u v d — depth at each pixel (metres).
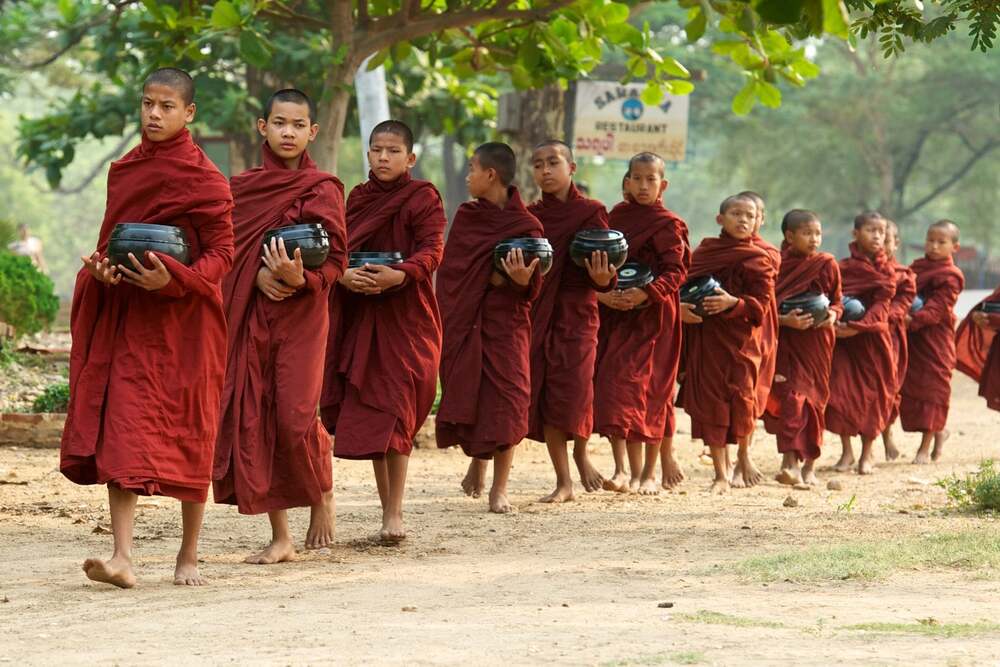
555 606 13.48
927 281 32.94
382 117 34.38
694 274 25.73
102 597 14.31
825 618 12.52
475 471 23.89
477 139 52.62
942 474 29.42
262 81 54.19
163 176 14.73
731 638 11.54
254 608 13.52
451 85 47.59
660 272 24.25
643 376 24.16
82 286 14.64
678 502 23.28
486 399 21.34
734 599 13.69
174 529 19.44
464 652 11.09
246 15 26.64
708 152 174.75
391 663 10.72
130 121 51.06
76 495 22.48
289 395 16.19
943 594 13.93
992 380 33.84
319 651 11.31
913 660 10.57
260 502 16.11
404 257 18.83
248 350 16.19
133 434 14.41
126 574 14.70
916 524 19.89
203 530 19.42
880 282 30.19
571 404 22.70
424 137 85.38
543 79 30.16
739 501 23.53
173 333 14.70
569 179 23.23
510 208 21.48
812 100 111.69
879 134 113.00
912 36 18.77
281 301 16.31
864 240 30.47
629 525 20.28
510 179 21.61
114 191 14.79
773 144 116.25
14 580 15.34
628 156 44.00
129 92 50.59
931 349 32.53
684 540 18.69
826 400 27.05
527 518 21.03
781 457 32.97
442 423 21.53
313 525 18.03
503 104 41.06
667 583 14.91
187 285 14.40
